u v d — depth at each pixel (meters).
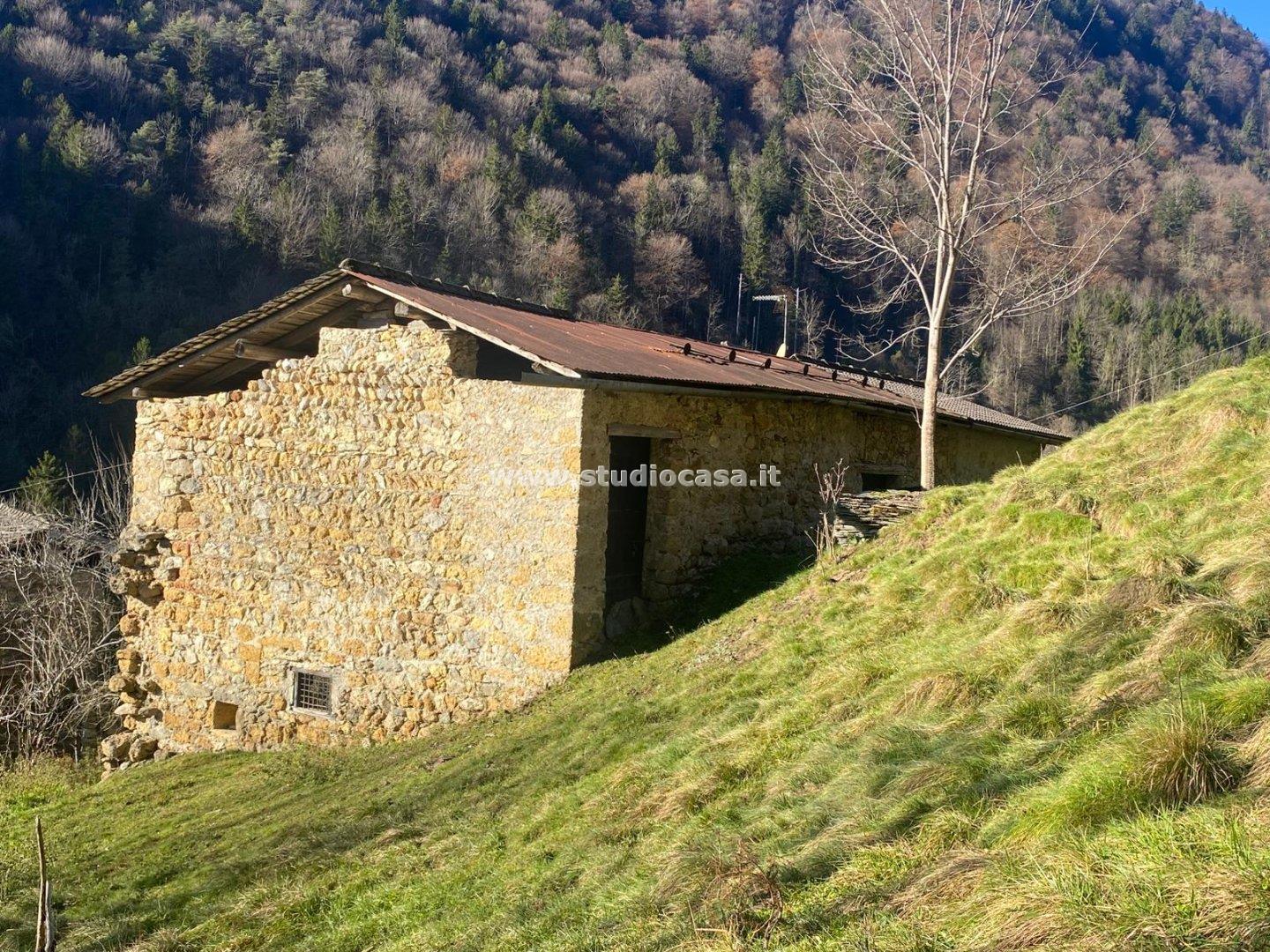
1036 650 6.13
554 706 10.08
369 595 12.09
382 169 50.66
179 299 40.56
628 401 11.52
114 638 17.88
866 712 6.29
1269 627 5.13
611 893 5.31
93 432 33.28
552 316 15.59
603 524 11.25
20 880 9.01
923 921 3.80
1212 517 7.35
